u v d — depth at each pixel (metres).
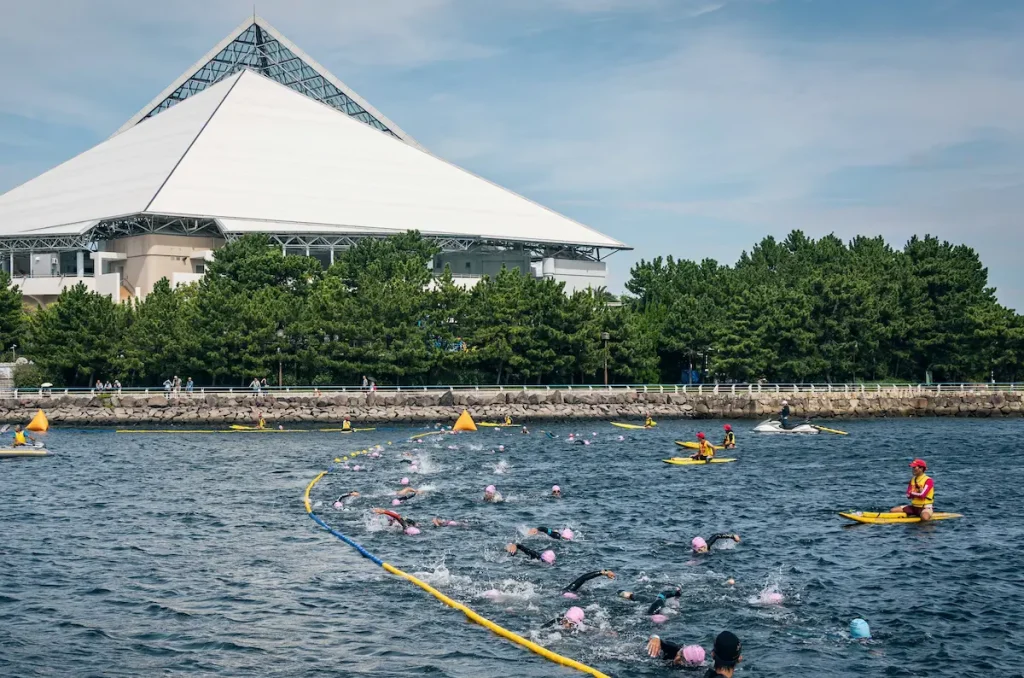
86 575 32.31
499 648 25.25
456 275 155.12
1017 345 119.00
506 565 33.25
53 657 24.81
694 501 46.34
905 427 90.62
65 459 63.22
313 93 197.75
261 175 155.00
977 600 29.38
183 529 39.56
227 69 199.25
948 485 52.03
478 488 50.16
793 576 31.94
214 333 99.44
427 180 169.00
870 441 75.69
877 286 126.44
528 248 158.62
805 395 104.56
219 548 36.09
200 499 46.88
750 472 56.84
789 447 70.88
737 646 20.14
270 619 27.67
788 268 145.25
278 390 98.25
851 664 24.14
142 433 83.19
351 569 32.91
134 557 34.75
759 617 27.58
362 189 158.88
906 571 32.66
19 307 109.50
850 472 56.97
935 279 119.75
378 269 123.94
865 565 33.47
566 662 24.14
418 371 101.62
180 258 139.12
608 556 34.59
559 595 29.53
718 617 27.53
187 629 26.88
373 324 101.38
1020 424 94.38
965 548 36.06
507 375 110.31
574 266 157.50
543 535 38.06
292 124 176.25
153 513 43.16
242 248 123.19
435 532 38.59
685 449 70.00
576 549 35.69
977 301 123.75
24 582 31.44
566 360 105.56
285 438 78.94
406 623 27.23
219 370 98.31
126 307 105.44
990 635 26.28
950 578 31.83
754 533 38.69
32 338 103.44
